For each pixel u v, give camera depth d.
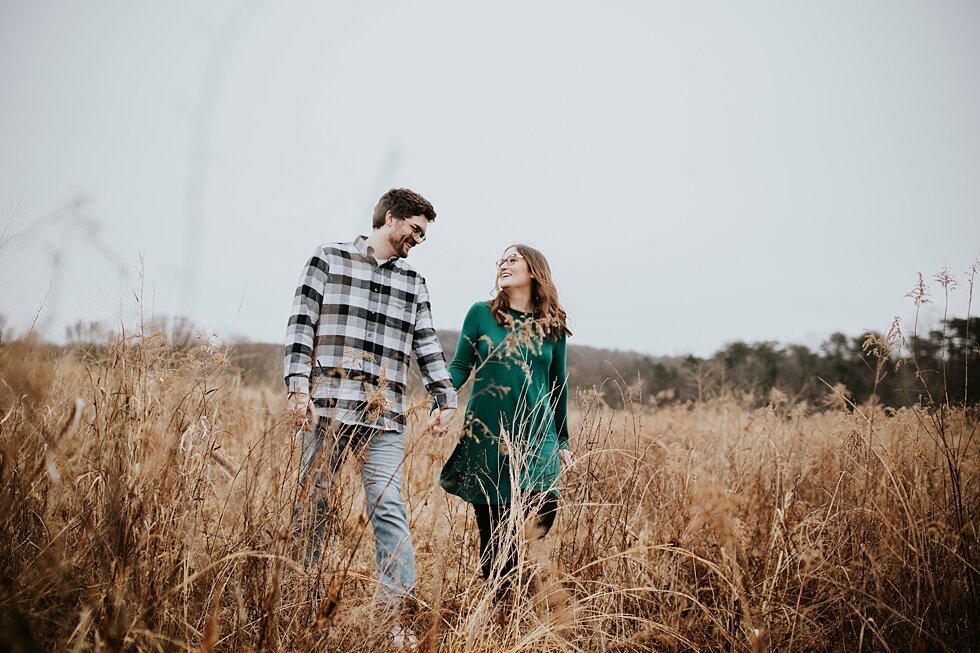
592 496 2.67
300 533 1.99
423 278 2.93
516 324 2.68
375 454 2.52
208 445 2.01
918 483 2.44
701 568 2.44
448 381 2.77
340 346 2.56
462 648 1.93
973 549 2.17
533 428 2.79
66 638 1.51
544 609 2.15
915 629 1.98
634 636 2.04
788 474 3.09
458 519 3.16
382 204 2.76
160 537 1.74
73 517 1.80
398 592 2.05
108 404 1.83
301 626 1.82
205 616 1.75
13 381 1.71
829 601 2.25
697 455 3.25
